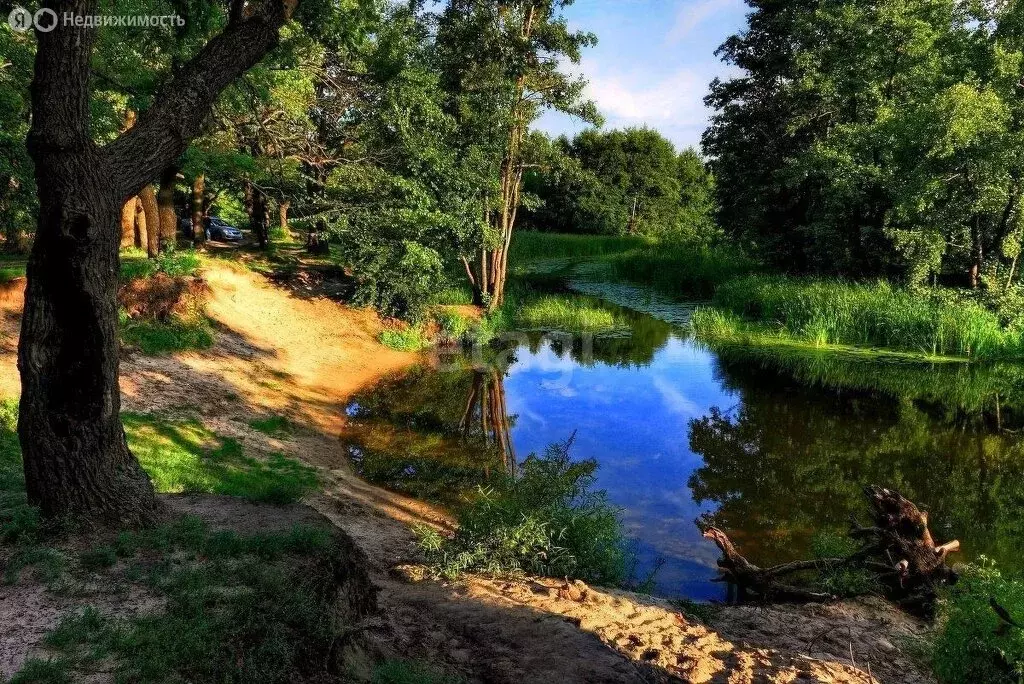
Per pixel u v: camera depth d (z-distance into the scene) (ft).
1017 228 75.77
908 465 42.70
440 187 78.33
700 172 313.32
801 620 23.54
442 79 85.87
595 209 256.93
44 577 15.75
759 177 129.08
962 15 81.66
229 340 59.31
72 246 16.75
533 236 205.77
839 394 59.41
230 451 37.24
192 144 65.41
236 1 19.45
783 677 17.71
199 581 15.87
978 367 68.90
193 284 62.90
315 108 88.22
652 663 17.94
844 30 97.55
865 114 97.55
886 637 22.45
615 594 23.95
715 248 150.00
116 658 12.90
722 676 17.56
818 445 46.24
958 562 30.01
